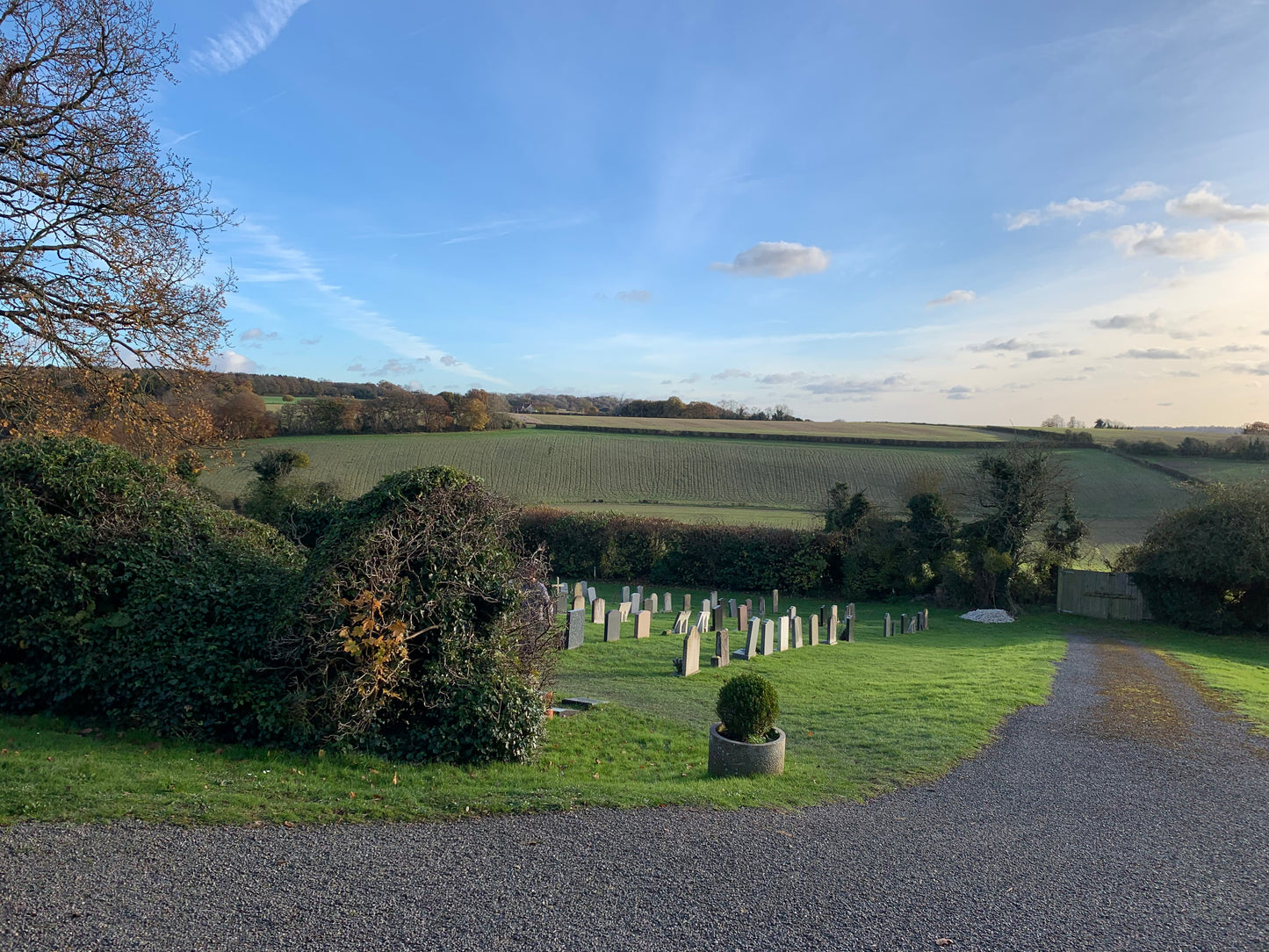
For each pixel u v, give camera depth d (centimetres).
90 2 1255
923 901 512
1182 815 729
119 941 397
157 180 1363
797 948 438
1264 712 1238
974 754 942
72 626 846
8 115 1198
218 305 1488
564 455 6009
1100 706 1250
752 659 1691
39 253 1312
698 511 4809
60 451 946
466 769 817
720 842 599
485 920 447
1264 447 5553
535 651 1077
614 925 452
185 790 632
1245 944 467
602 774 862
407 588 888
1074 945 458
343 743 820
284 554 1093
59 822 538
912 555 3122
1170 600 2681
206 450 1639
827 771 862
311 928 424
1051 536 3055
